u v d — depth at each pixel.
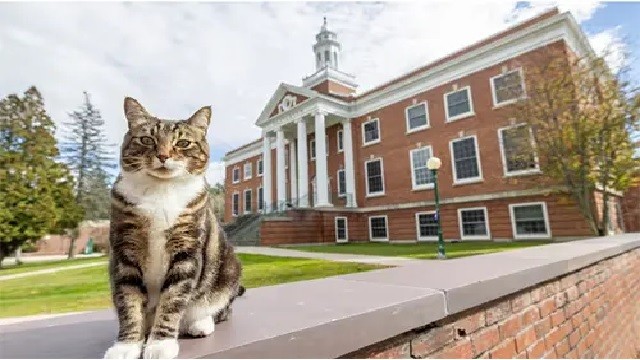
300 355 1.16
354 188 26.36
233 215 40.75
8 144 25.91
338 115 26.58
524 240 17.55
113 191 1.45
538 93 15.55
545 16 17.83
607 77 14.48
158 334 1.19
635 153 13.98
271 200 30.30
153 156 1.45
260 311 1.54
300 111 27.08
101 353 1.12
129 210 1.38
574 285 3.49
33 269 16.41
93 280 9.97
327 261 11.54
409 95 23.69
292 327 1.22
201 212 1.50
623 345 4.79
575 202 15.55
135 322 1.25
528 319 2.55
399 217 23.55
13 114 26.36
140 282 1.35
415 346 1.66
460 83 20.98
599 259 4.17
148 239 1.37
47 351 1.13
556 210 16.62
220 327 1.33
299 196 27.58
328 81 31.00
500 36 19.48
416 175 23.03
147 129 1.56
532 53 17.70
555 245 5.23
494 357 2.14
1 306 6.09
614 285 4.92
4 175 23.91
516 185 18.02
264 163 30.69
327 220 24.39
